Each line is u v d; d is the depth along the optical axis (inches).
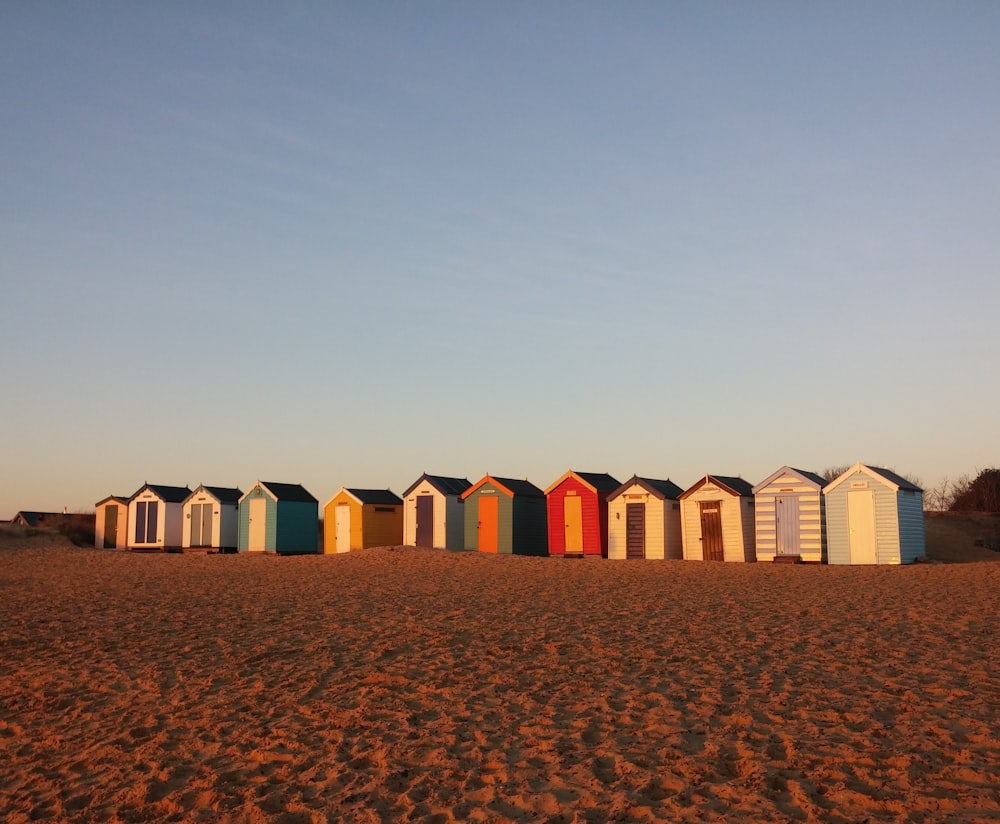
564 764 364.8
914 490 1278.3
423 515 1715.1
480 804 327.9
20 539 2052.2
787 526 1320.1
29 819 341.7
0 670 601.0
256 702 491.5
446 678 523.2
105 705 503.5
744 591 909.8
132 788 364.8
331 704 477.1
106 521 2079.2
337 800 338.6
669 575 1116.5
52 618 826.8
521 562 1380.4
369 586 1050.1
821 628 651.5
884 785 320.2
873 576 1028.5
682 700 453.1
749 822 294.4
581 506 1534.2
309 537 1865.2
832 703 435.2
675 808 309.6
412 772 366.6
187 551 1930.4
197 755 406.3
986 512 1793.8
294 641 663.1
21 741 446.3
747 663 534.3
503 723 427.8
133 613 848.3
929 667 505.0
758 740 379.9
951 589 868.0
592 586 994.7
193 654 626.5
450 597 909.2
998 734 373.1
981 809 294.4
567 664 550.0
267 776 373.1
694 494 1414.9
